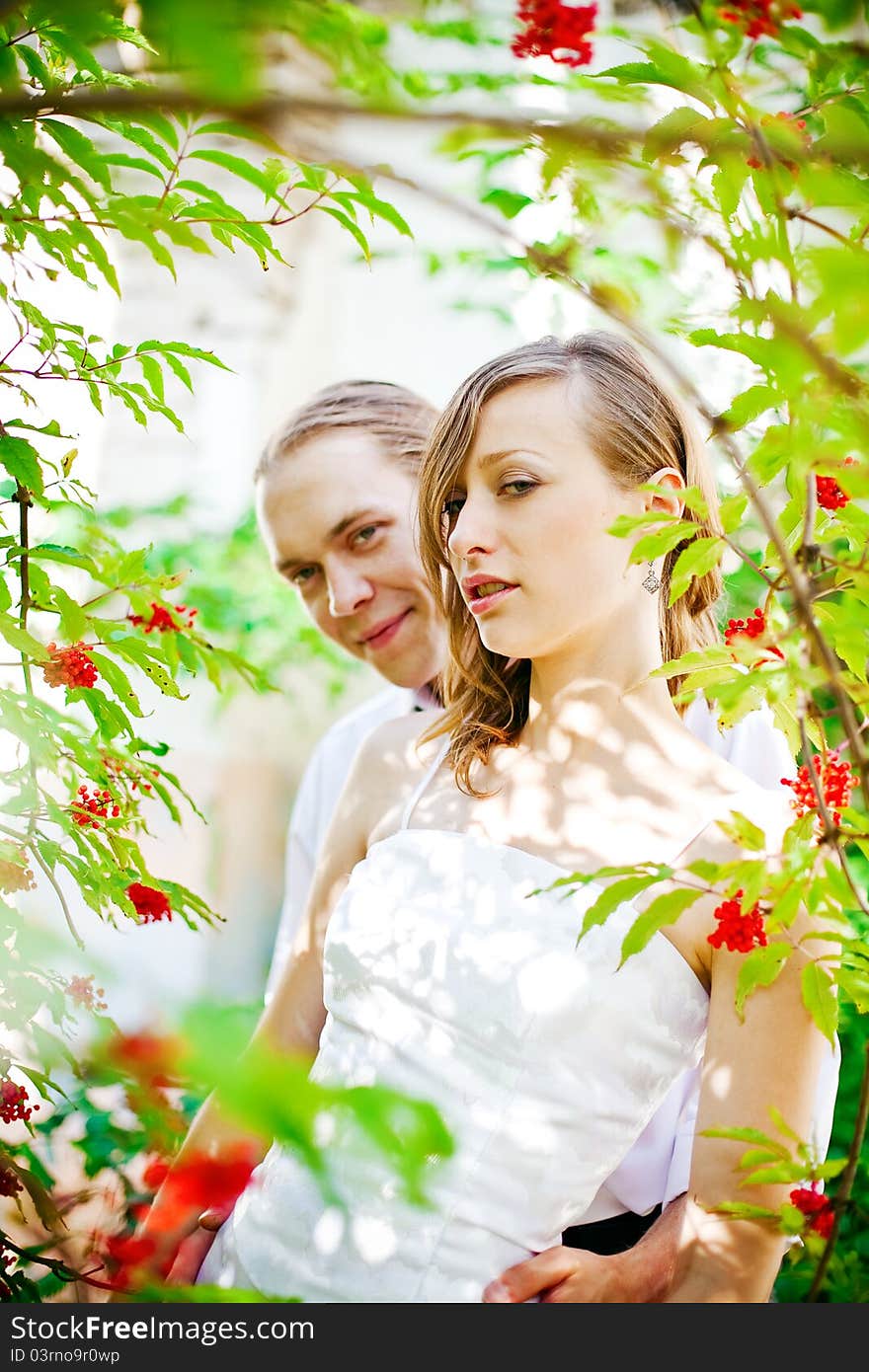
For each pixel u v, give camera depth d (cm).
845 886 106
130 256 422
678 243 96
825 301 81
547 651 141
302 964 166
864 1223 192
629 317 97
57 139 107
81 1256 134
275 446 213
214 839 478
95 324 311
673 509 144
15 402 185
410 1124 47
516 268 220
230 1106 41
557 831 142
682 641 160
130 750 149
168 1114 70
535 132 74
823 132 108
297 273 493
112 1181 179
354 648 219
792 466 105
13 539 135
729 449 98
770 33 96
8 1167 126
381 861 149
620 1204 164
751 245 94
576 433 137
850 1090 213
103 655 140
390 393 220
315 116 62
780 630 113
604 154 79
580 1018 130
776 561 121
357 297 503
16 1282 120
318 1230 132
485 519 138
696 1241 123
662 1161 165
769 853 129
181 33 54
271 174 117
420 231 385
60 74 127
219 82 57
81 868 131
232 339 492
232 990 462
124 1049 40
